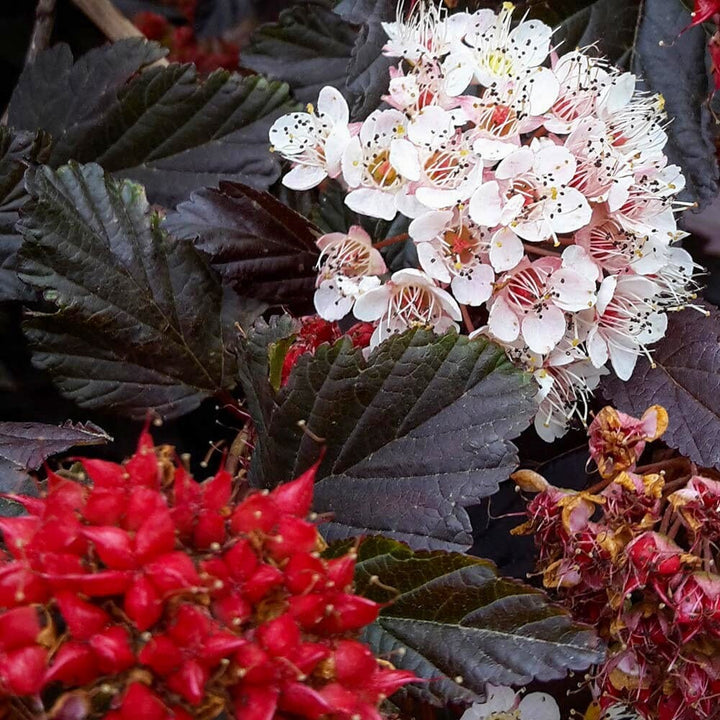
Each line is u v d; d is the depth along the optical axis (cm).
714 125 24
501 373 20
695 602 20
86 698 17
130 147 24
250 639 17
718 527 20
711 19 23
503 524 23
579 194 20
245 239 22
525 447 23
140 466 18
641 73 24
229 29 28
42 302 24
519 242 21
